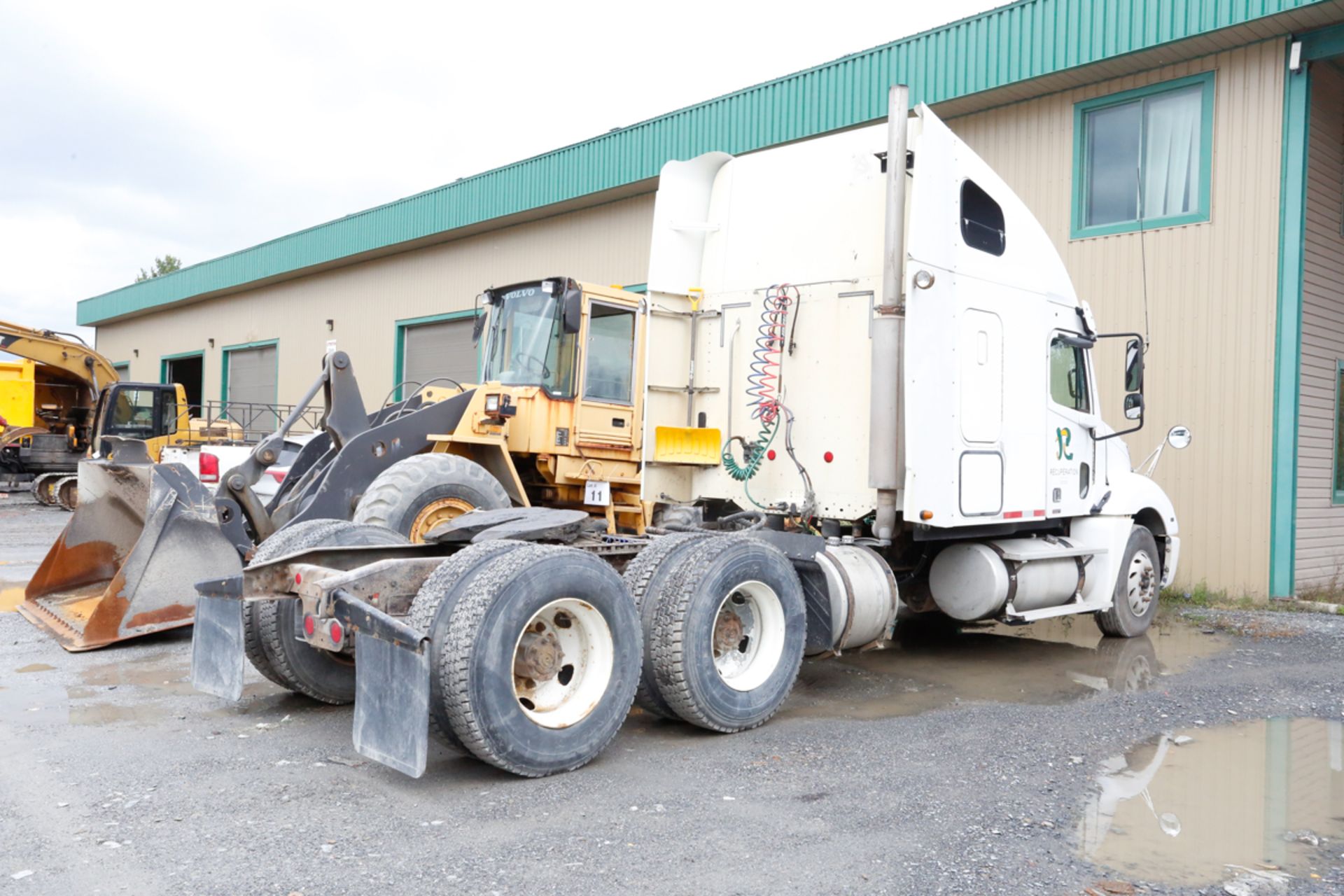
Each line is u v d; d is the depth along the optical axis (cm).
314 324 2430
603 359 835
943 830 369
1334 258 1042
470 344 1955
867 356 639
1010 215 683
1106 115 1077
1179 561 1003
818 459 660
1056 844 357
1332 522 1041
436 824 368
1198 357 994
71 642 653
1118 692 599
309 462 868
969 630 826
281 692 568
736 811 387
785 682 524
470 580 416
